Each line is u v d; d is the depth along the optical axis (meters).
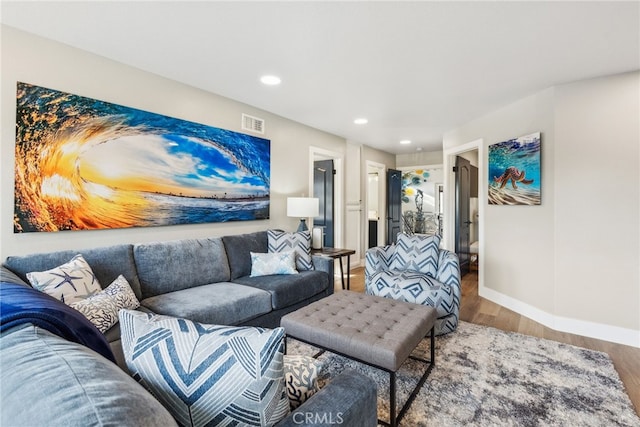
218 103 3.12
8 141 1.94
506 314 3.26
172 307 2.06
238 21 1.89
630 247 2.57
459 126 4.35
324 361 2.24
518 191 3.27
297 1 1.70
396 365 1.50
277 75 2.67
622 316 2.61
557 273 2.86
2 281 1.21
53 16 1.84
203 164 2.98
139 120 2.53
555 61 2.39
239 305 2.26
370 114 3.79
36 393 0.50
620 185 2.60
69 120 2.16
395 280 2.71
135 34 2.04
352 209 5.39
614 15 1.80
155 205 2.64
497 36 2.04
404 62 2.42
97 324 1.63
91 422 0.45
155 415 0.53
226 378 0.70
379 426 1.58
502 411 1.69
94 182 2.29
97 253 2.12
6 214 1.94
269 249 3.26
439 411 1.69
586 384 1.94
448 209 4.82
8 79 1.93
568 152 2.81
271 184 3.74
